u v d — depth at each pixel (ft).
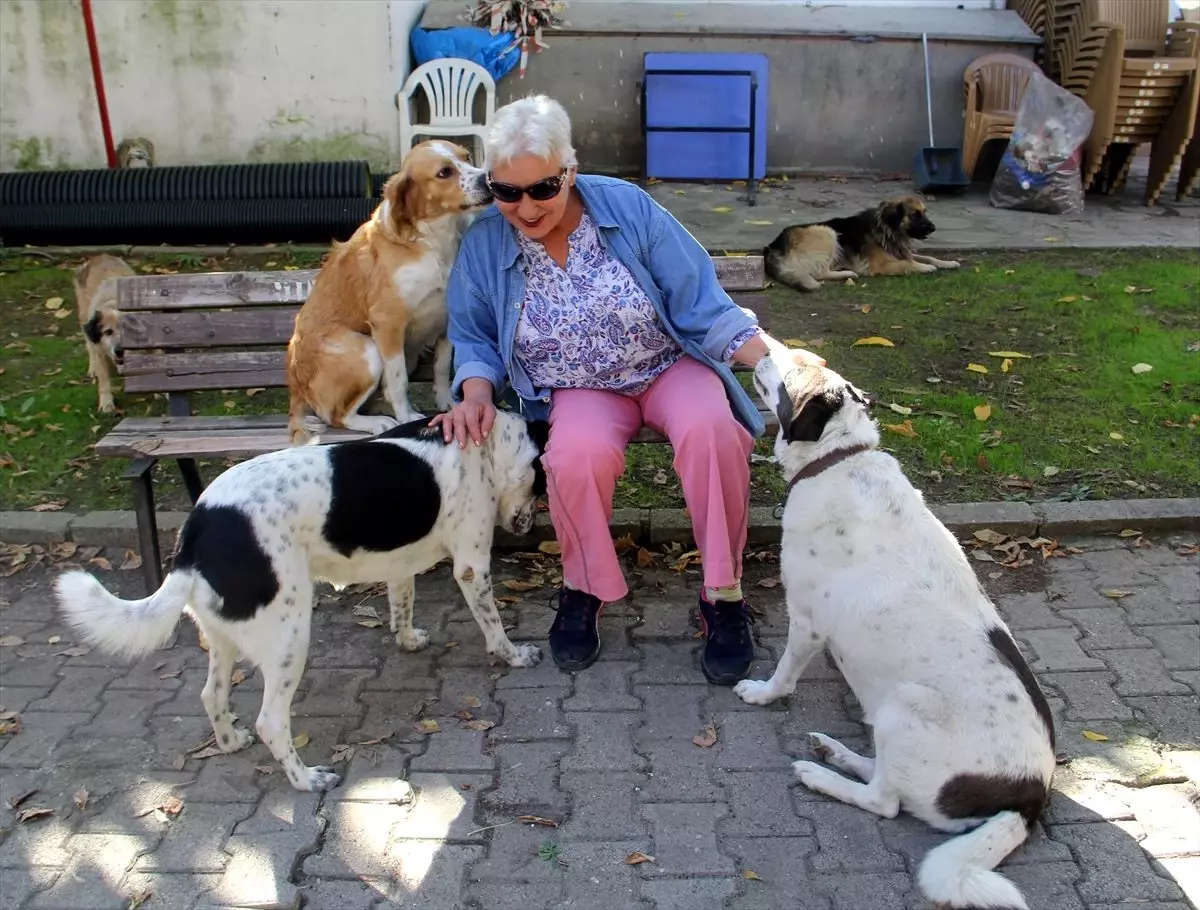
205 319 13.41
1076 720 10.32
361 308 12.64
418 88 29.17
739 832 9.00
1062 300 21.33
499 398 11.90
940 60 31.86
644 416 11.62
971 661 8.66
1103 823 9.04
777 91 31.94
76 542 13.66
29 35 27.07
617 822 9.12
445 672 11.25
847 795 9.22
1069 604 12.26
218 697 9.77
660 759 9.90
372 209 24.77
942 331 20.12
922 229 23.41
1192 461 15.12
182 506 14.38
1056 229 26.94
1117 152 31.01
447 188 11.91
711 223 26.78
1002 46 31.78
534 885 8.48
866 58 31.71
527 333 11.10
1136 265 23.67
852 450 9.72
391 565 10.23
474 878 8.55
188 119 28.07
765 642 11.75
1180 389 17.35
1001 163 29.32
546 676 11.16
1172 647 11.43
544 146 9.80
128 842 8.95
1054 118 28.07
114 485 14.90
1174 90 28.43
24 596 12.69
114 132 28.17
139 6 27.04
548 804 9.34
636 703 10.71
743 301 13.50
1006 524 13.56
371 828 9.07
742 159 31.22
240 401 17.51
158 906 8.30
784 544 10.00
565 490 10.57
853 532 9.39
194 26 27.22
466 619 12.24
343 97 27.91
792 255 22.91
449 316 11.60
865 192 30.66
